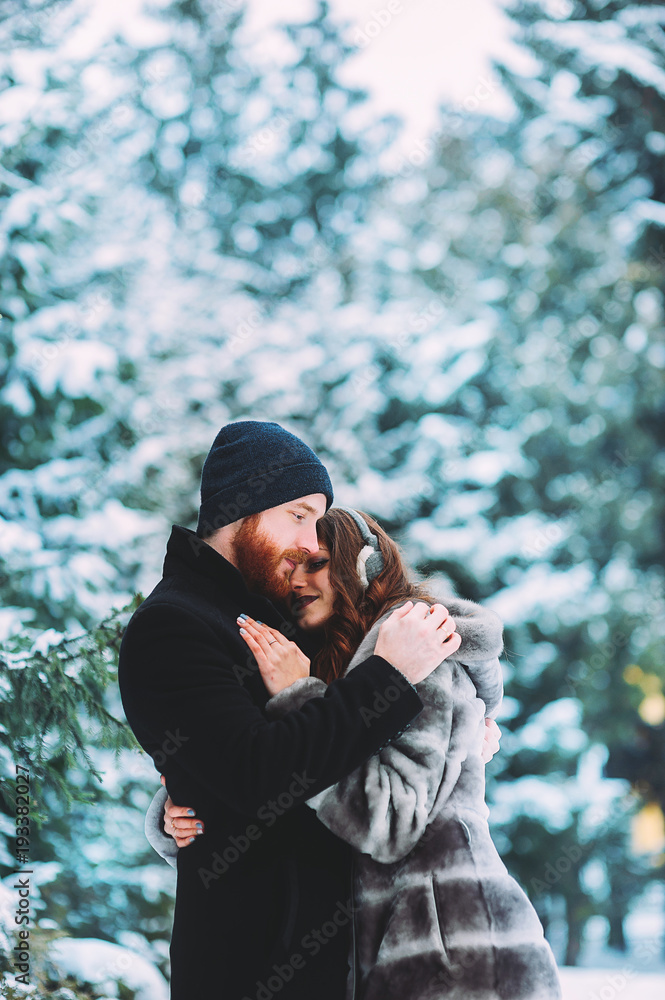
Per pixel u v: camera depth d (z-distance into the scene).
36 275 5.54
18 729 2.85
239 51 13.05
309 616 2.11
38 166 6.23
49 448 5.50
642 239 11.50
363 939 1.76
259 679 1.85
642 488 11.38
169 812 1.81
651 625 10.71
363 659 1.88
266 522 1.97
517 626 10.16
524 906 1.76
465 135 12.79
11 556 4.67
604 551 11.12
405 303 11.43
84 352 5.55
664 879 10.46
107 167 8.73
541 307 11.78
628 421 11.20
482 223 12.23
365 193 13.04
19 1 6.25
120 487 5.83
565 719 10.11
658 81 11.12
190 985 1.72
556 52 11.77
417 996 1.67
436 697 1.81
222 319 9.87
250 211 12.52
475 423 11.41
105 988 3.00
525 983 1.69
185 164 12.45
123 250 6.88
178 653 1.76
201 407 8.66
